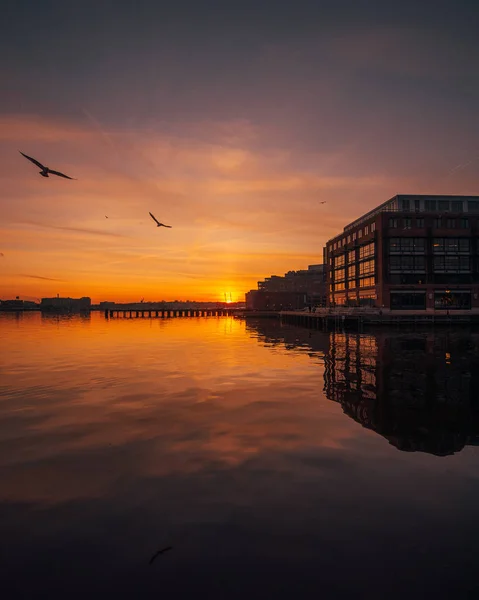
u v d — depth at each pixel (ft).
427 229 223.92
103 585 16.67
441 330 172.76
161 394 51.75
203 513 22.02
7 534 20.21
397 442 33.09
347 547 18.94
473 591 16.10
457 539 19.44
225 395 50.88
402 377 62.69
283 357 88.69
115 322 338.95
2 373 69.05
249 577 17.03
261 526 20.68
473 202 243.19
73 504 23.12
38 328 234.58
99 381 61.21
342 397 49.37
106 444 33.06
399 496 23.72
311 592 16.10
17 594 16.17
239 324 289.12
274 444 32.71
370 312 207.72
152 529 20.54
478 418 40.11
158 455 30.48
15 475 27.09
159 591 16.24
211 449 31.68
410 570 17.31
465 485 25.14
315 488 24.79
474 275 224.74
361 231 258.37
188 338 150.92
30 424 38.88
